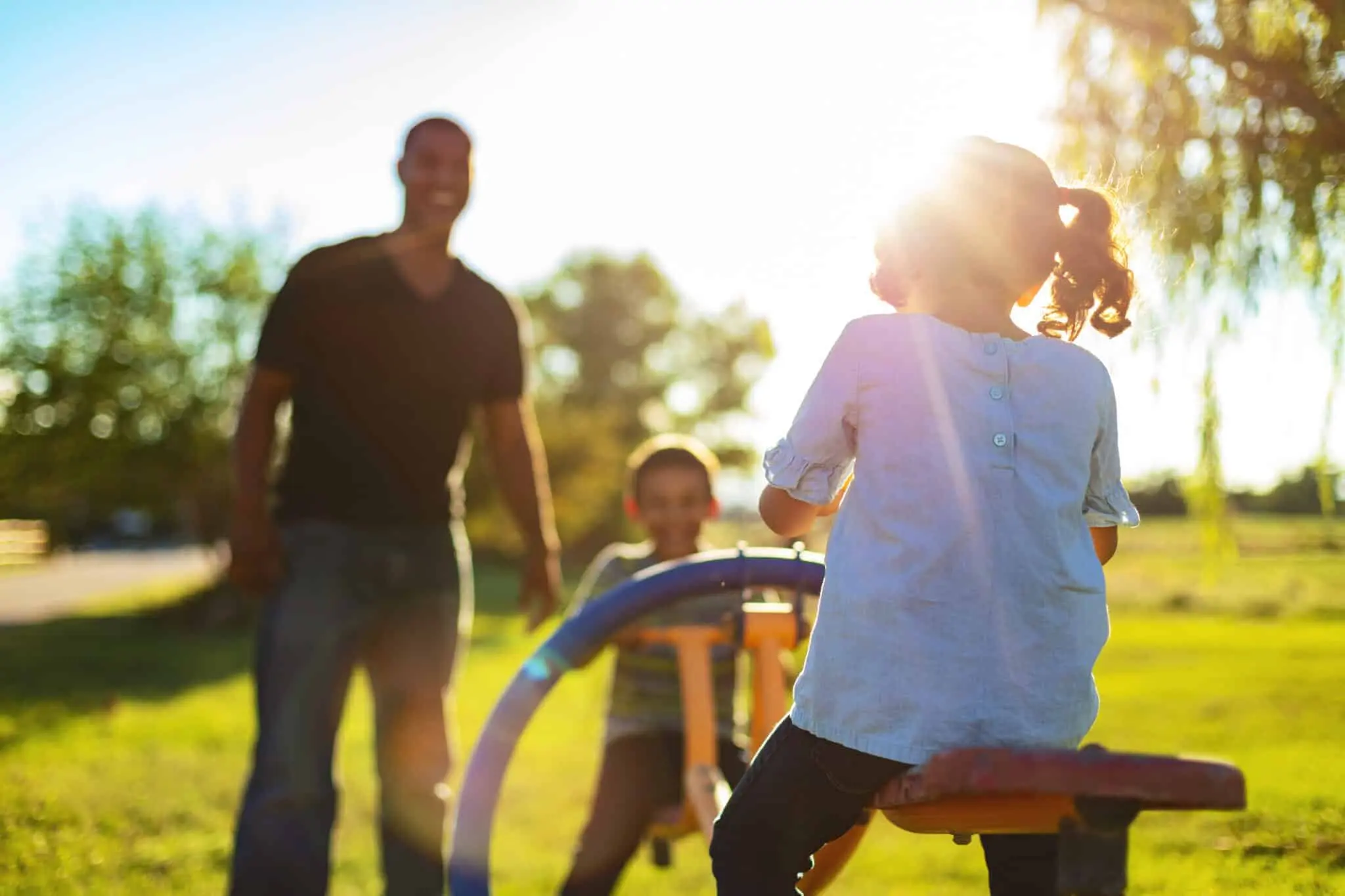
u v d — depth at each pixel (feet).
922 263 6.56
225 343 73.77
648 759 10.82
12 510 107.34
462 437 12.19
